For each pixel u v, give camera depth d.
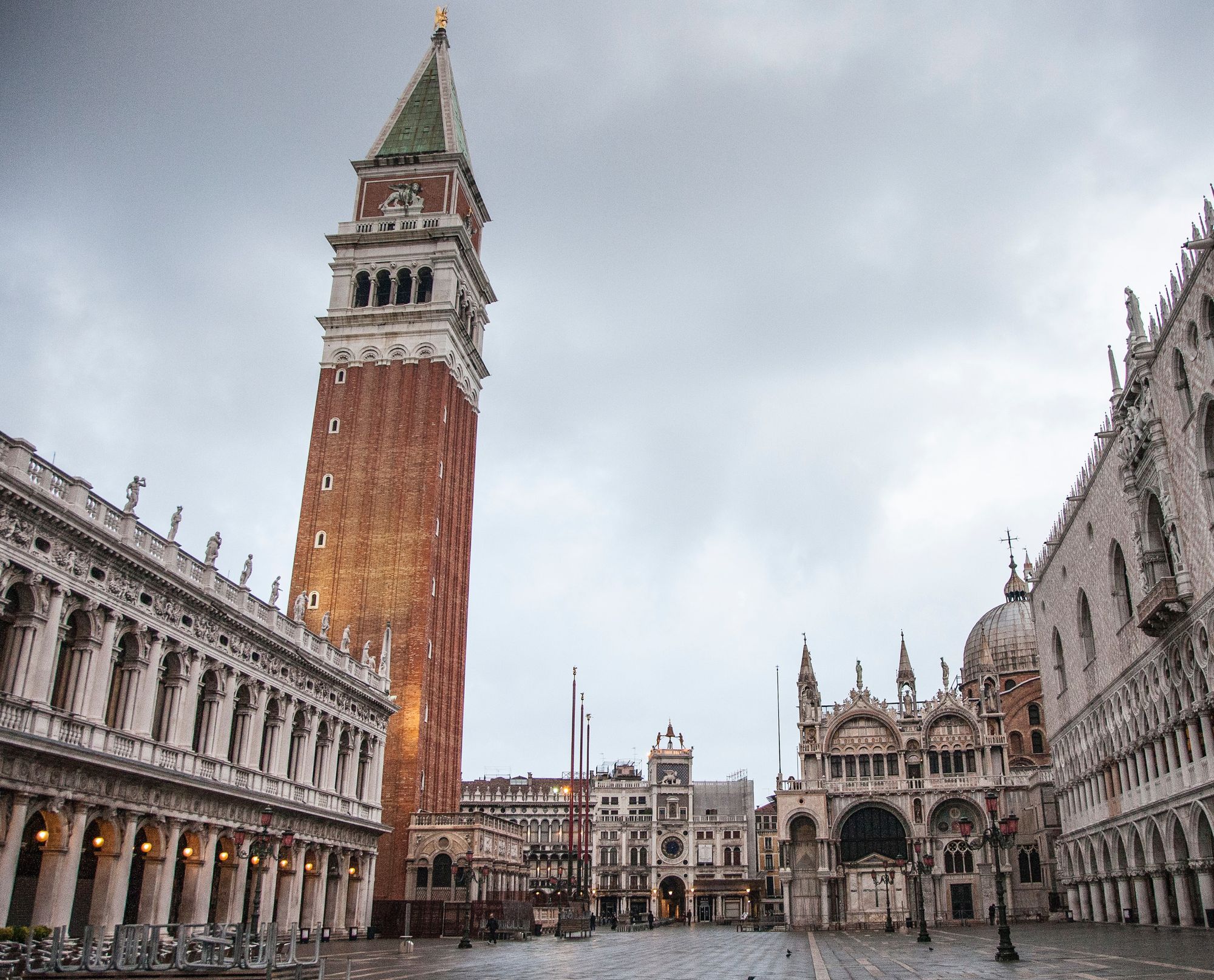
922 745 107.75
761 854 166.25
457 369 113.12
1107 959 37.97
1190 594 54.16
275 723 65.06
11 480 40.97
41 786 42.38
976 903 101.56
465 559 113.81
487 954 56.00
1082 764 82.88
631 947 65.19
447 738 103.75
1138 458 61.34
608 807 169.38
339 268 113.06
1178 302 53.12
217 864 58.44
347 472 104.88
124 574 48.88
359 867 78.81
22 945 36.88
